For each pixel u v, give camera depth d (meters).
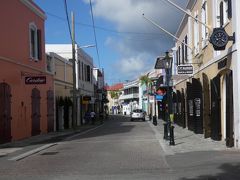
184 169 13.38
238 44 17.44
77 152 19.22
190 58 33.19
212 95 22.94
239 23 17.52
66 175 12.74
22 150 21.08
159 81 55.94
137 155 17.53
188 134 28.69
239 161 14.23
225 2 20.55
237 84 17.48
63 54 52.69
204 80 24.88
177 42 42.84
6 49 25.91
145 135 29.69
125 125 48.62
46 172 13.47
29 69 30.73
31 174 13.16
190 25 33.06
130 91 128.62
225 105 20.75
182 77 30.70
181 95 38.91
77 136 30.91
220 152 16.84
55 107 39.53
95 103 74.88
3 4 25.62
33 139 28.53
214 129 22.59
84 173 13.03
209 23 23.97
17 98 27.83
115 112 151.38
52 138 29.44
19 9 28.75
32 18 31.91
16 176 12.84
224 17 20.62
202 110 27.70
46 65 36.22
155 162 15.24
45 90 35.56
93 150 19.88
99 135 31.12
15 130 27.30
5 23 25.88
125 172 13.08
